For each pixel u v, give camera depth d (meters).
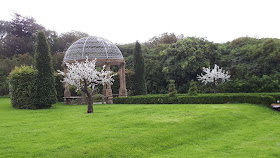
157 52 41.69
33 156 9.02
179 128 12.75
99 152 9.52
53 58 42.88
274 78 28.11
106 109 20.14
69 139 10.80
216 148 10.59
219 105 20.30
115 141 10.49
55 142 10.41
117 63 27.84
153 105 22.48
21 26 52.12
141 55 30.98
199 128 13.20
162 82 37.81
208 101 22.44
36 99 21.78
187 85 34.78
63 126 13.38
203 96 22.59
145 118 14.90
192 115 15.57
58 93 30.33
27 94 22.22
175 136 11.80
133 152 9.84
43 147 9.79
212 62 35.62
